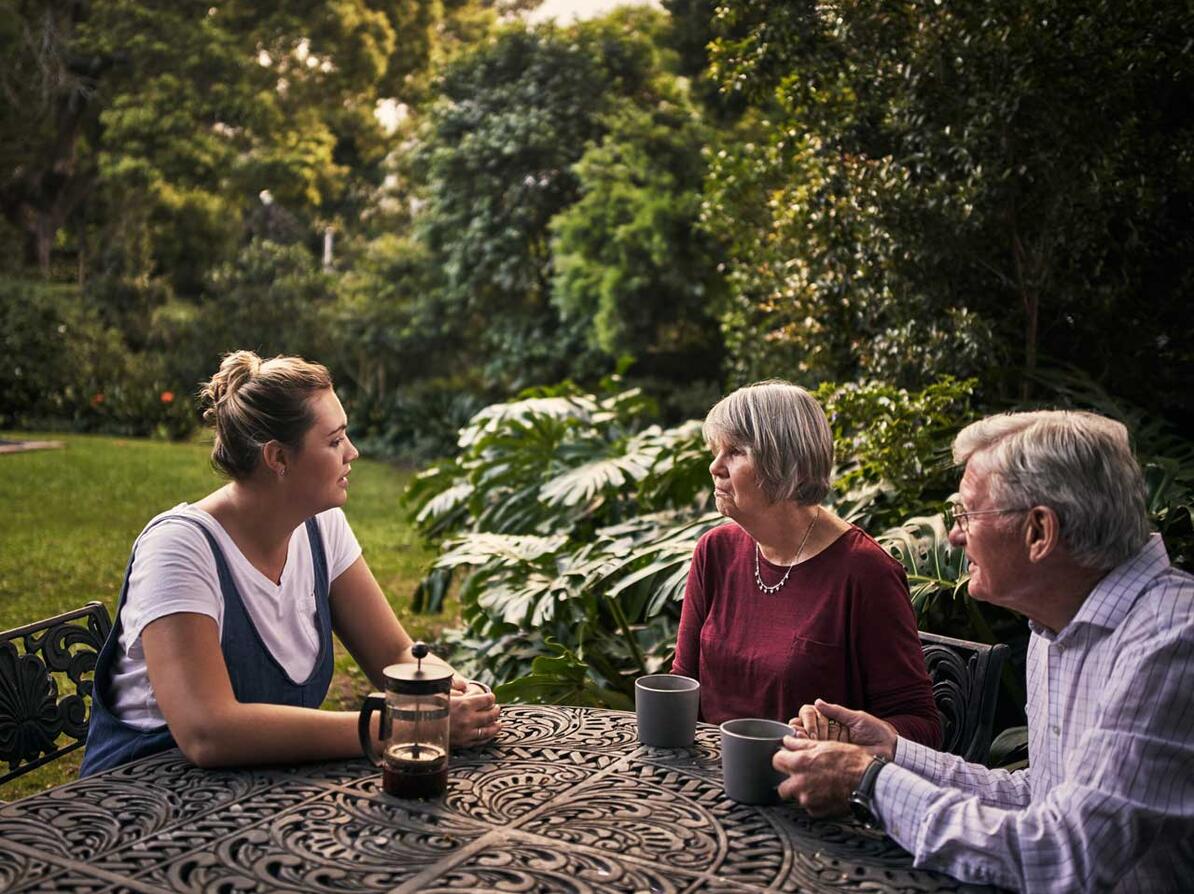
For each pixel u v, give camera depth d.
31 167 21.86
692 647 2.47
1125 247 4.05
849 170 4.41
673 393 13.62
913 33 4.16
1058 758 1.67
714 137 13.12
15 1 20.30
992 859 1.47
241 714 1.82
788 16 4.41
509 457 4.72
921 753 1.85
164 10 20.22
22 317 17.67
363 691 5.14
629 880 1.43
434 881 1.42
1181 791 1.46
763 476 2.25
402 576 7.75
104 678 2.07
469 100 16.27
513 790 1.74
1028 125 3.87
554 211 15.54
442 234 16.50
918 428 3.55
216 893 1.38
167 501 10.56
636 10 16.08
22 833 1.55
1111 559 1.57
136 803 1.66
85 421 17.11
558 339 15.22
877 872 1.50
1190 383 4.20
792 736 1.76
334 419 2.08
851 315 4.79
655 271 13.40
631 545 3.66
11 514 9.40
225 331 18.61
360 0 21.36
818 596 2.27
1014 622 3.25
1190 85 3.94
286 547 2.16
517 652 3.67
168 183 21.75
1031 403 3.94
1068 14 3.74
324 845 1.52
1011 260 4.26
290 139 21.72
